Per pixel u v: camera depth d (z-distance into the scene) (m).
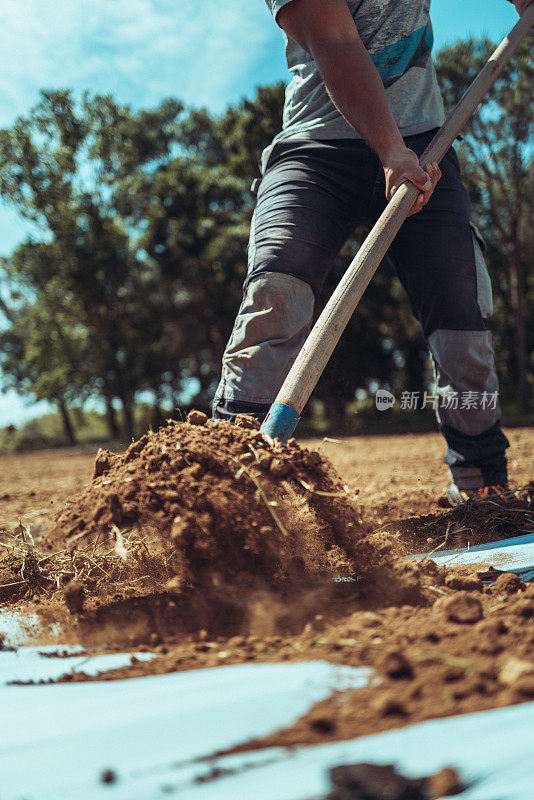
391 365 25.22
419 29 2.98
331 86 2.49
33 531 3.56
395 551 2.04
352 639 1.38
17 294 35.94
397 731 1.00
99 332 29.58
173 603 1.73
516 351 24.66
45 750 1.04
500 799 0.83
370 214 2.98
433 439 11.70
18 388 38.75
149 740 1.04
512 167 23.12
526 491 3.09
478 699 1.07
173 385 31.20
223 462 1.83
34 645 1.63
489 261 26.73
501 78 21.66
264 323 2.66
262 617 1.60
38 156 27.28
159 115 29.88
